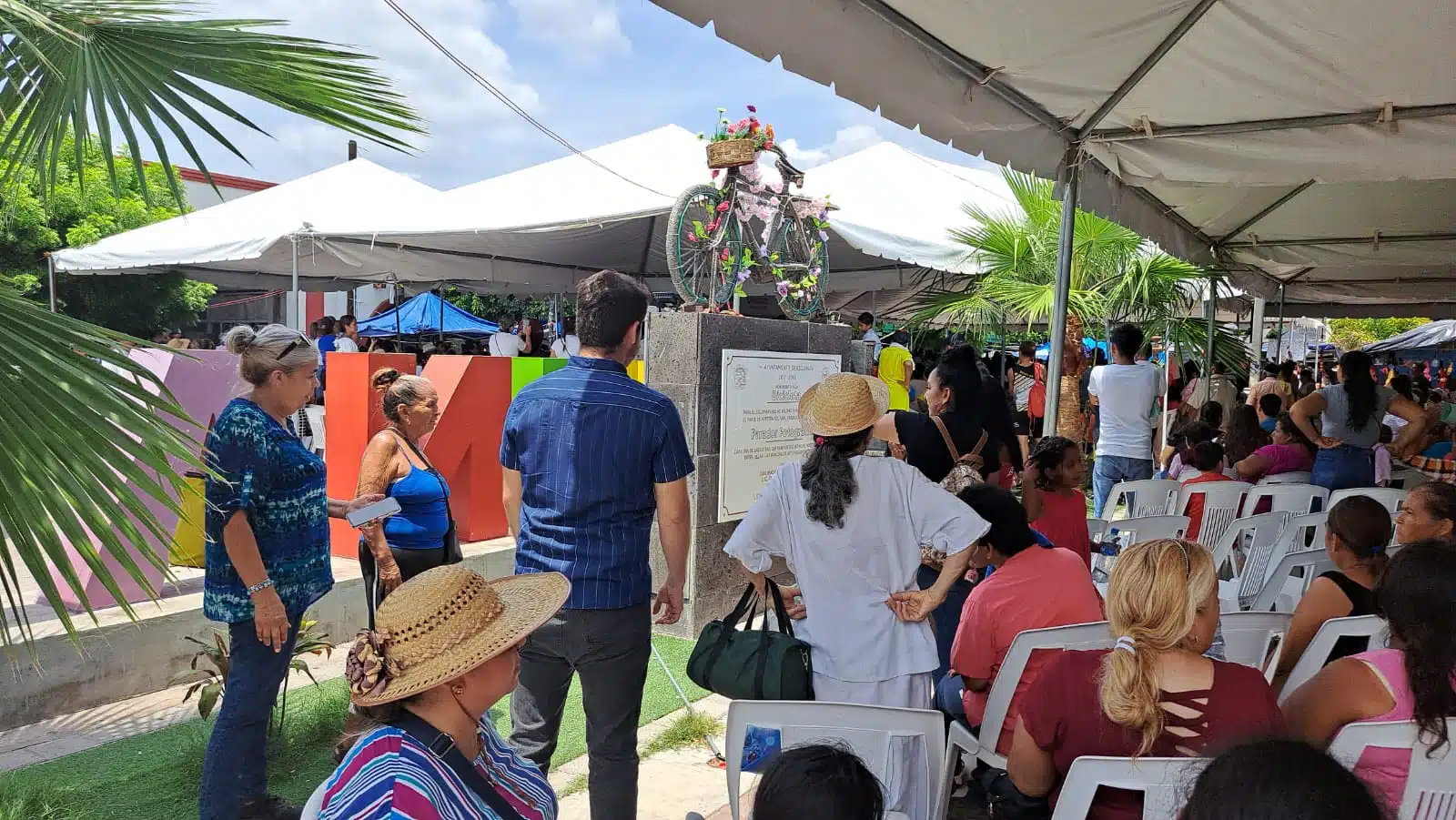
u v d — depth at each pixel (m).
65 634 4.32
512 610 1.67
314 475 3.22
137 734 4.12
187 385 5.07
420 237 10.83
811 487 2.92
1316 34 3.96
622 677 2.84
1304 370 17.38
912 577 2.96
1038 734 2.22
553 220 9.89
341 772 1.44
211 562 3.04
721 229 6.20
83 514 1.87
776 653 2.83
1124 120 5.14
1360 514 3.05
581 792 3.65
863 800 1.45
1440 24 3.73
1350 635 2.90
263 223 10.94
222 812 2.96
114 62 2.51
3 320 1.89
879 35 3.77
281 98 2.76
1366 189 7.35
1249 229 9.05
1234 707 2.01
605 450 2.78
